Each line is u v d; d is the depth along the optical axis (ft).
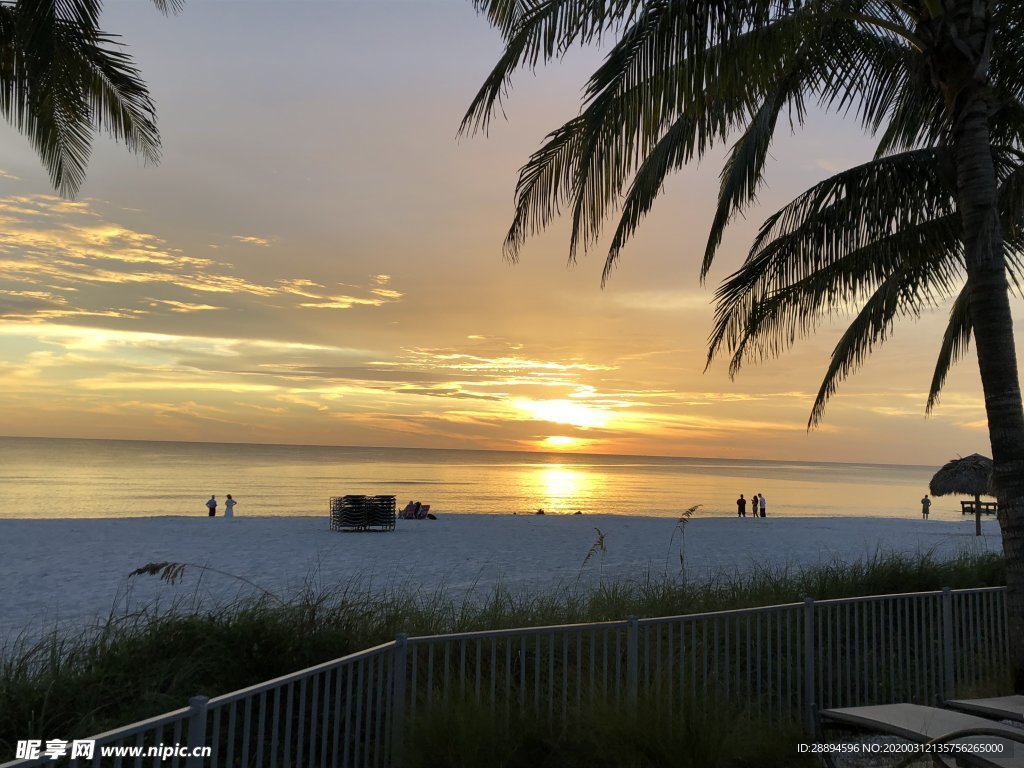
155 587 42.19
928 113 24.29
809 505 253.03
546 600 27.09
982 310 19.77
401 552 62.90
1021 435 19.45
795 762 15.17
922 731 13.32
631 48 18.43
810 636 17.42
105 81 35.37
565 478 512.63
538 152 22.54
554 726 14.43
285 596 36.29
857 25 23.80
